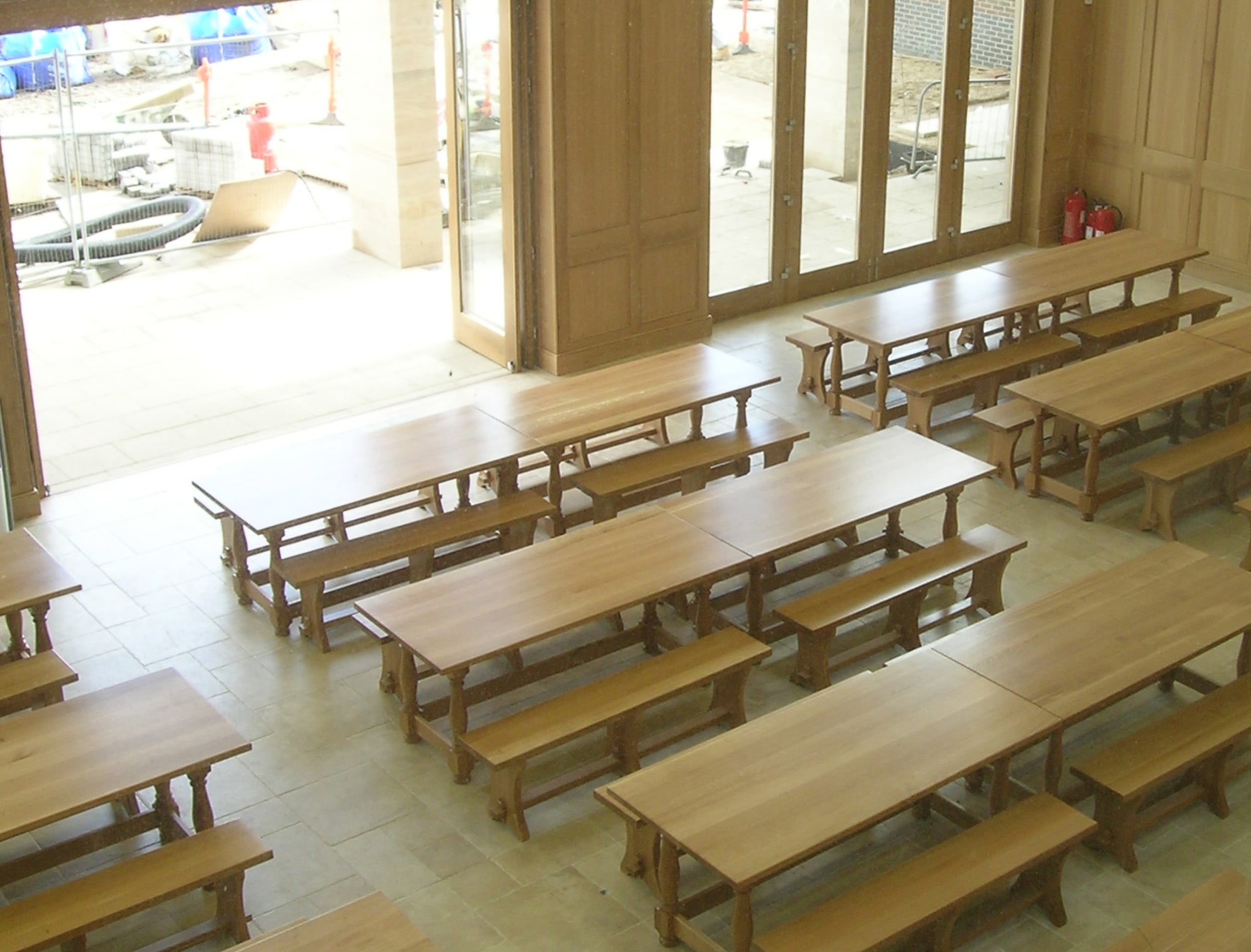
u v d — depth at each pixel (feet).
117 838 18.39
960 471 23.62
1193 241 38.50
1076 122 40.19
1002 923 17.61
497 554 25.61
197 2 25.38
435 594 20.31
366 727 21.35
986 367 29.94
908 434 24.88
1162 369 27.50
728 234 35.40
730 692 20.92
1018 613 19.81
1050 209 40.75
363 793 20.02
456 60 31.76
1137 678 18.34
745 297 36.24
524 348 32.86
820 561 24.58
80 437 30.07
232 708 21.72
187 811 19.63
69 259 39.22
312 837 19.17
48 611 22.53
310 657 22.98
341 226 43.32
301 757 20.70
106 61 60.18
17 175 44.96
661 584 20.39
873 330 29.32
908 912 15.99
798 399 31.53
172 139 47.65
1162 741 18.89
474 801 19.86
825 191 36.70
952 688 18.17
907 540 25.32
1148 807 19.52
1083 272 32.27
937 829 19.31
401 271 39.60
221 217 41.37
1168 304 33.37
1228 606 19.92
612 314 33.12
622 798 16.34
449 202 33.30
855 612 21.63
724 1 32.94
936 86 37.60
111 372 33.19
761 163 35.17
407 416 30.76
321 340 34.88
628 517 22.35
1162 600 20.08
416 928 14.79
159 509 27.25
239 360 33.76
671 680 20.07
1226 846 18.98
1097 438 26.20
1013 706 17.80
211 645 23.25
